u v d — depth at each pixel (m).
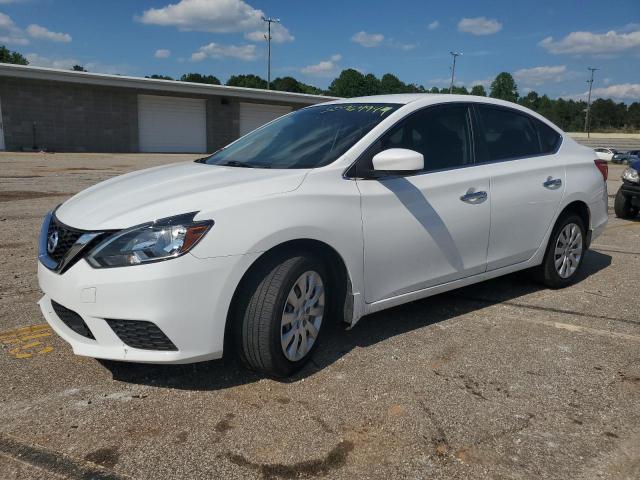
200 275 2.95
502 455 2.70
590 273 5.96
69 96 27.70
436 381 3.42
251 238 3.07
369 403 3.14
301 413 3.02
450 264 4.17
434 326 4.31
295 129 4.31
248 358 3.26
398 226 3.77
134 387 3.27
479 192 4.28
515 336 4.15
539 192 4.79
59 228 3.26
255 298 3.17
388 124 3.89
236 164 3.97
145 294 2.88
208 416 2.98
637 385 3.43
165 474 2.51
